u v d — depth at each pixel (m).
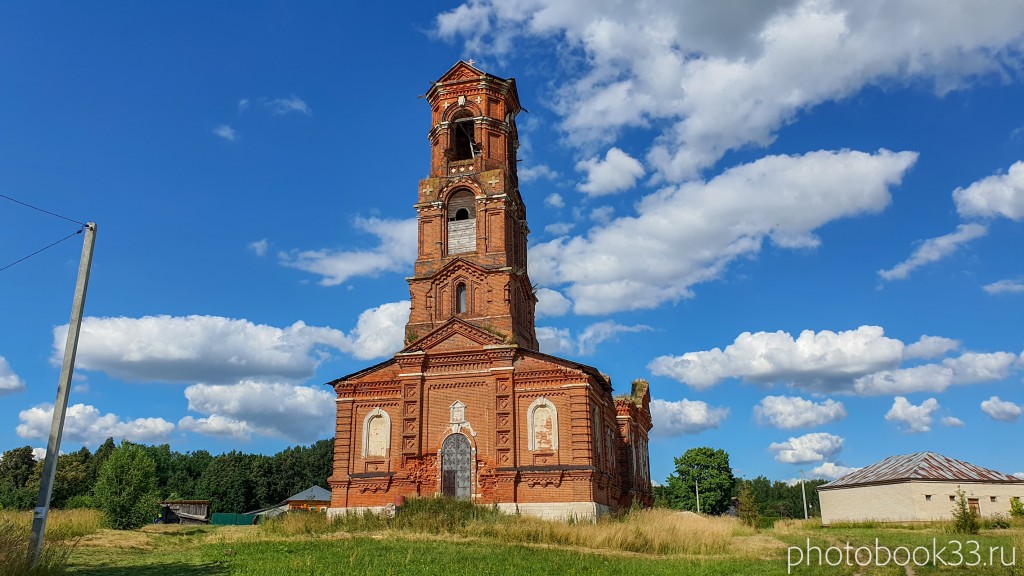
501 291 50.00
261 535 38.00
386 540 34.28
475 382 47.28
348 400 49.03
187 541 36.34
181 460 145.00
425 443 46.75
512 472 44.38
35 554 21.33
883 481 71.69
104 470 58.56
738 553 34.41
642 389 72.88
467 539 34.81
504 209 52.09
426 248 52.62
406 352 48.41
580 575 25.45
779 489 187.88
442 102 55.75
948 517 67.56
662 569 27.39
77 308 24.33
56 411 23.09
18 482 98.31
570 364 45.94
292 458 134.38
